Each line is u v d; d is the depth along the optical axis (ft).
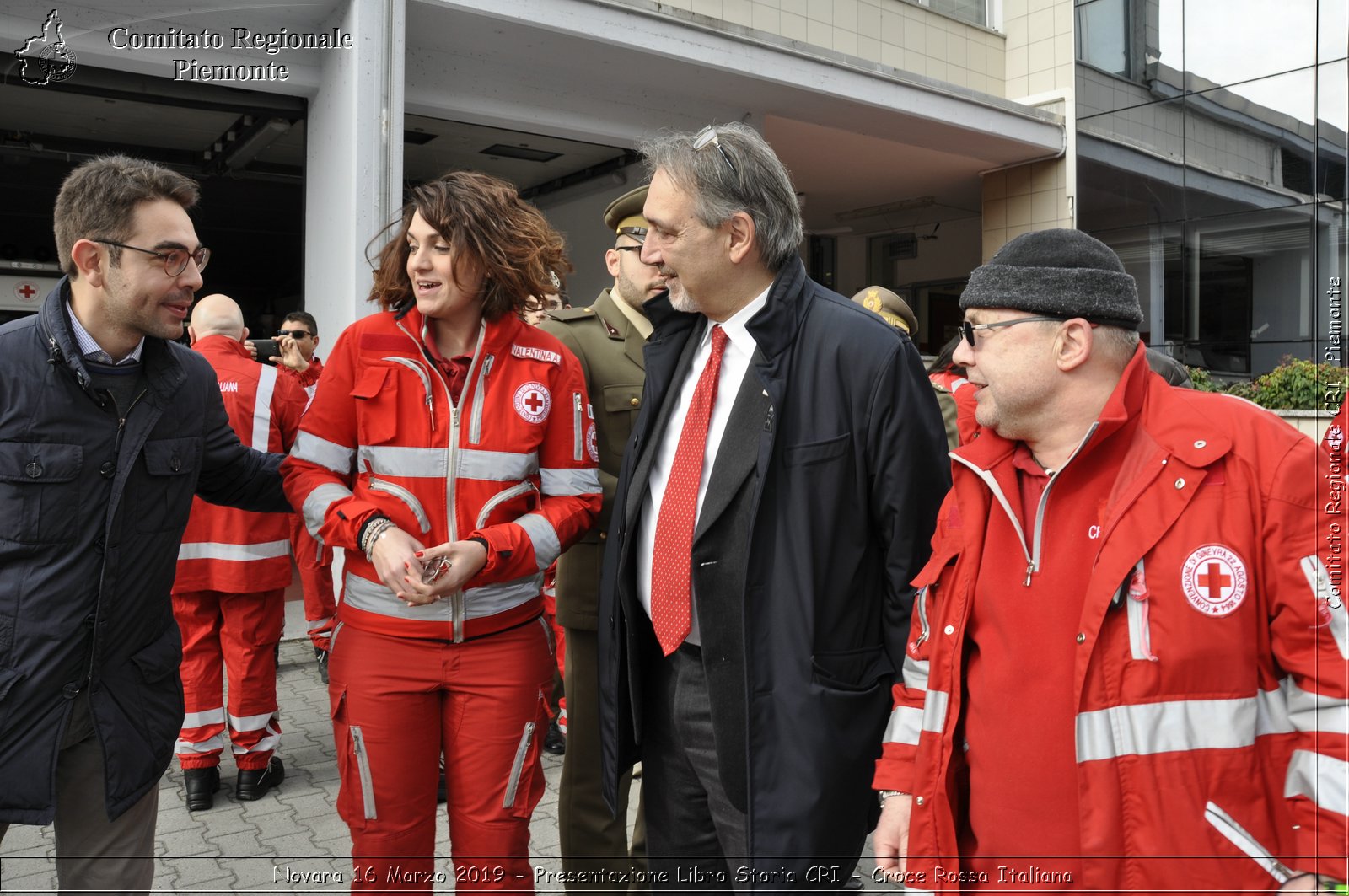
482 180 6.63
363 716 6.46
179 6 20.06
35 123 27.50
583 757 8.41
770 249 5.93
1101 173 38.60
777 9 30.35
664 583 6.16
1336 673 3.87
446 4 21.27
